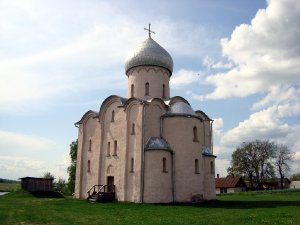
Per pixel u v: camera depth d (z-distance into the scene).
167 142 32.88
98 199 31.42
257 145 82.19
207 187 35.09
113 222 18.48
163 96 38.00
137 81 37.84
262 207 26.08
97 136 37.50
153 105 33.62
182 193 31.23
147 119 32.75
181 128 32.62
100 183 35.44
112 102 36.50
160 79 38.06
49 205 28.31
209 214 21.73
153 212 23.44
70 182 56.66
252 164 81.81
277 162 85.56
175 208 26.19
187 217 20.27
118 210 24.81
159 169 30.78
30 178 41.81
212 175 35.97
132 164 32.38
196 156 32.62
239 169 83.06
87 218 20.27
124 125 34.03
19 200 33.56
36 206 27.41
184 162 31.89
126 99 36.22
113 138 35.25
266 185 98.75
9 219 19.64
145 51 38.00
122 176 32.78
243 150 83.12
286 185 102.12
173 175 31.73
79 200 33.56
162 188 30.48
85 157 38.72
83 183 37.94
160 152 31.14
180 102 34.41
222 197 46.44
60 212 23.36
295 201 32.66
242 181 80.81
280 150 85.81
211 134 39.75
